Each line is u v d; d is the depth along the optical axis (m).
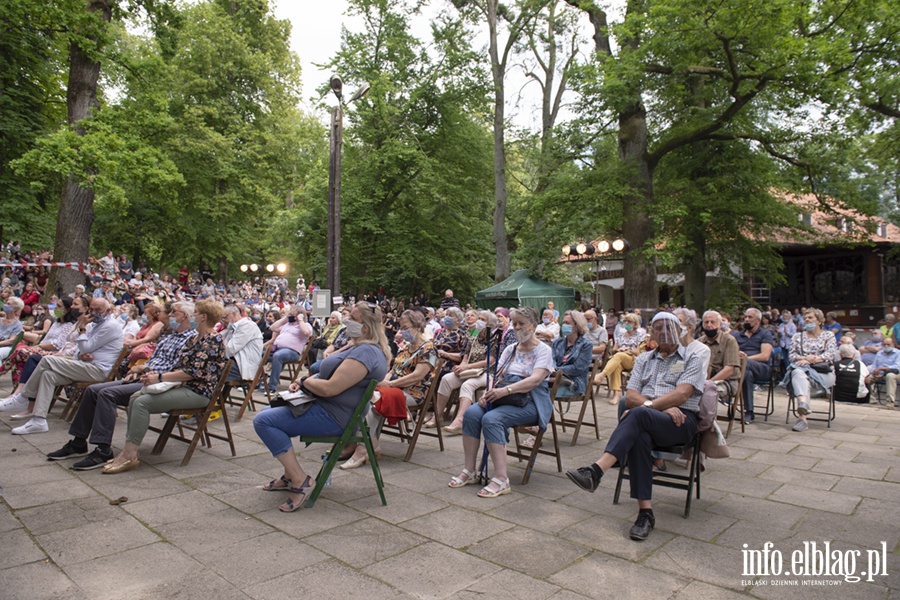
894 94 14.66
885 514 3.90
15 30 15.36
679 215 14.91
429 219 25.62
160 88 16.92
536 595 2.71
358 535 3.42
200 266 28.55
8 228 16.75
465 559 3.10
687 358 3.84
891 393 9.10
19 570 2.86
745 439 6.33
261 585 2.75
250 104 25.39
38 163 11.45
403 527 3.56
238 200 23.42
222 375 4.94
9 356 7.52
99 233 23.75
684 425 3.72
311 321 13.56
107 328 5.98
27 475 4.44
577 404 8.67
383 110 22.88
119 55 13.82
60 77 17.69
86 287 14.95
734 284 18.45
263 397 8.28
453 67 22.88
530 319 4.64
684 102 17.56
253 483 4.40
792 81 13.74
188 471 4.70
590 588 2.78
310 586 2.75
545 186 19.11
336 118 10.03
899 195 22.98
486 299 16.98
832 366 7.11
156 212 22.70
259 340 6.89
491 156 25.97
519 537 3.43
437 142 24.86
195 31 23.39
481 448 5.68
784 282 18.66
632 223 15.95
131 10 14.77
